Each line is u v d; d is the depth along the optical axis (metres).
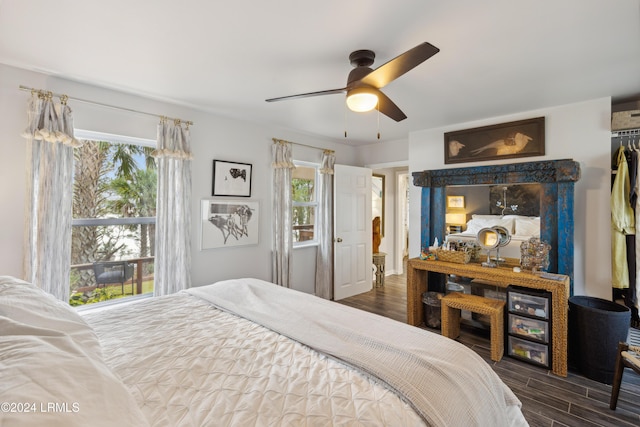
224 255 3.41
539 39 1.83
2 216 2.15
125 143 2.83
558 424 1.83
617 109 3.01
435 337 1.47
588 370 2.32
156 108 2.89
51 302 1.30
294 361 1.26
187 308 1.92
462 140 3.65
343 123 3.69
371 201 4.96
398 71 1.66
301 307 1.85
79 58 2.09
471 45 1.90
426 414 0.97
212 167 3.29
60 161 2.34
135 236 2.91
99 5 1.53
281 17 1.63
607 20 1.63
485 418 1.13
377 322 1.63
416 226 4.07
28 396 0.67
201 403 0.97
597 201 2.84
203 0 1.49
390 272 5.98
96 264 2.69
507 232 2.91
